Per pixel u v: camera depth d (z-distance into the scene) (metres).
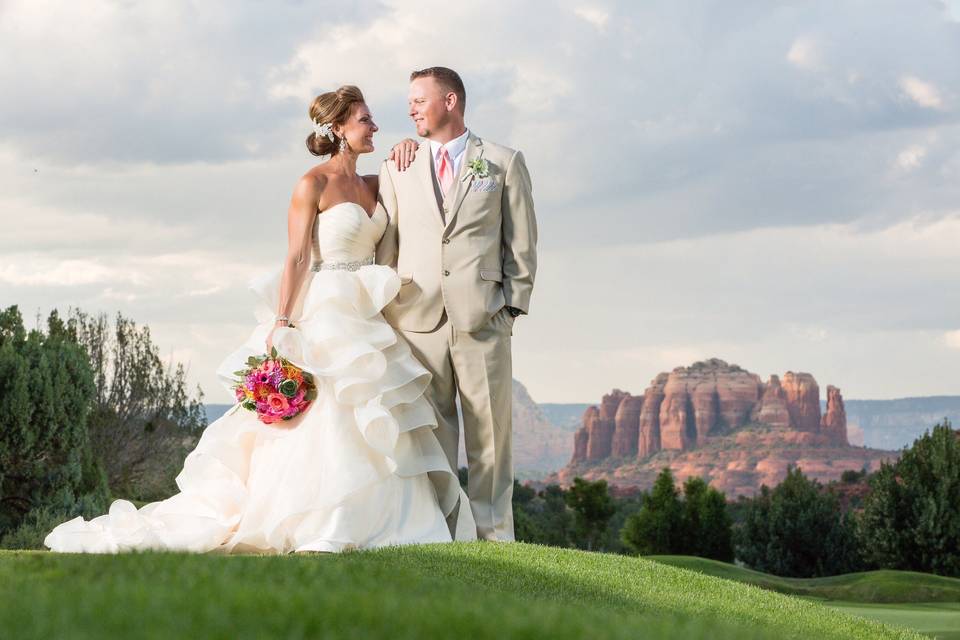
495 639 2.72
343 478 6.32
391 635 2.66
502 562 5.74
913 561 38.41
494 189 7.00
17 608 2.80
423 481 6.85
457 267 6.94
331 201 7.02
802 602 6.70
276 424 6.62
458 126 7.21
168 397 30.91
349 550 6.06
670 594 5.77
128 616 2.68
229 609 2.81
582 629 2.94
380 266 6.95
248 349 7.02
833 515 44.88
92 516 21.97
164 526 6.51
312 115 7.14
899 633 6.35
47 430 21.97
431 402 7.10
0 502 21.89
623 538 49.84
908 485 39.47
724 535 48.00
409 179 7.12
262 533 6.41
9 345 22.14
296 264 6.89
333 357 6.58
